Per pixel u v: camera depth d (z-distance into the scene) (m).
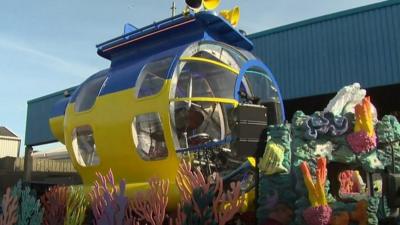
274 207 5.23
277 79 16.20
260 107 5.89
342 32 15.16
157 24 7.94
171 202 6.03
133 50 8.36
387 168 5.12
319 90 15.28
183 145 7.08
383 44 14.30
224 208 5.09
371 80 14.34
